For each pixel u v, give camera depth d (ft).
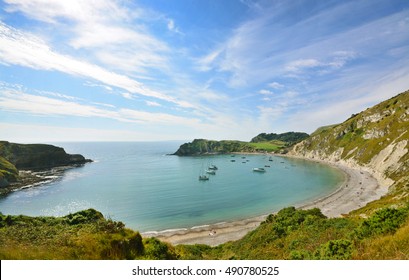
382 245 38.88
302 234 94.48
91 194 348.79
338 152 653.30
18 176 451.53
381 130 514.68
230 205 287.69
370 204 200.13
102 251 50.70
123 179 471.21
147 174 533.96
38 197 334.65
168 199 318.04
